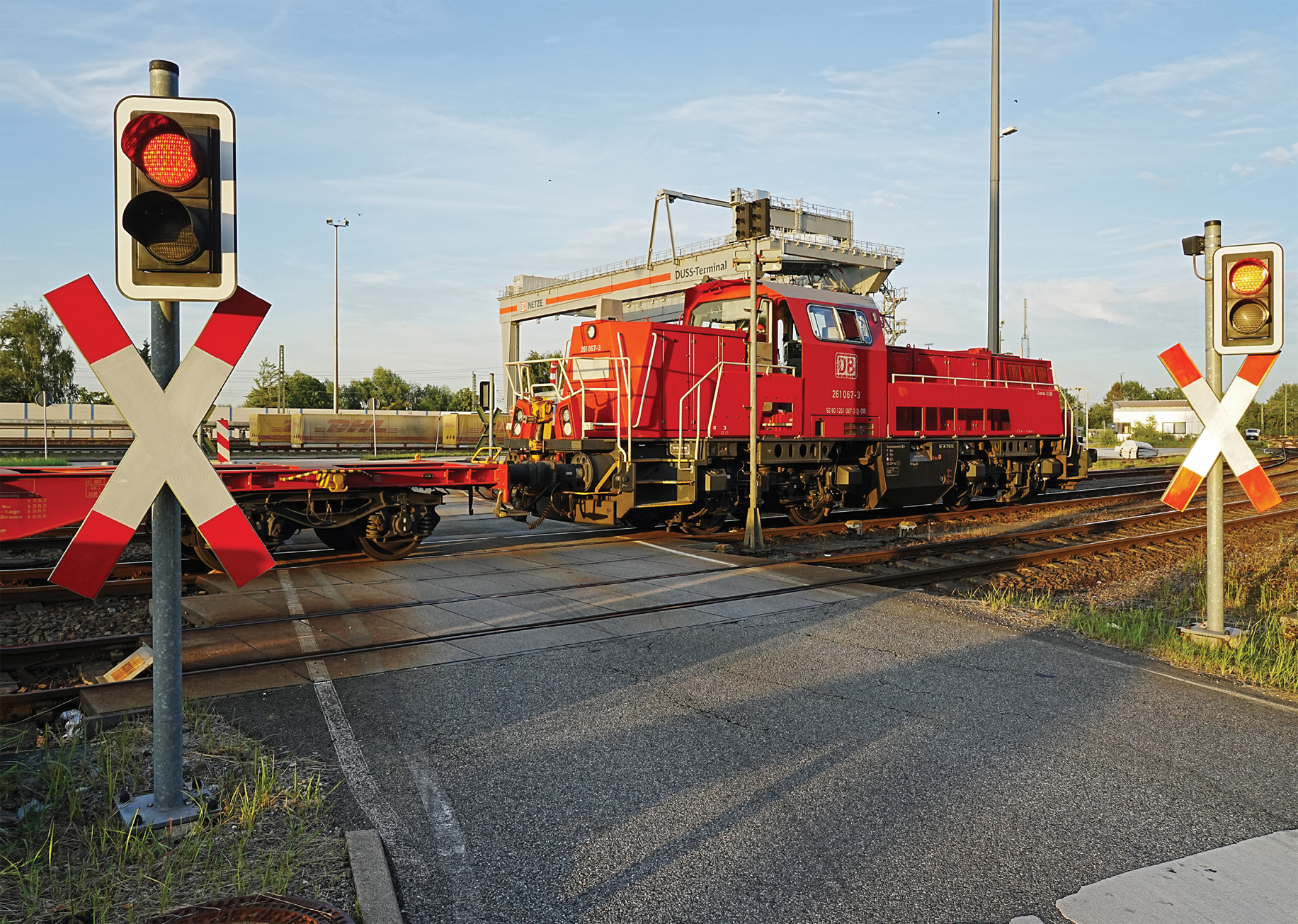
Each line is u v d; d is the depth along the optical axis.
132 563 10.12
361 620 7.55
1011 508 18.34
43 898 3.18
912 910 3.22
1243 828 3.90
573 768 4.47
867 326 15.04
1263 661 6.63
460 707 5.36
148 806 3.79
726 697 5.61
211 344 3.52
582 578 9.62
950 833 3.81
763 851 3.63
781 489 14.01
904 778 4.38
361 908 3.11
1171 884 3.41
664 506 13.30
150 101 3.33
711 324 14.57
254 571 3.59
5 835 3.67
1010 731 5.07
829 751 4.73
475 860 3.54
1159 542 13.68
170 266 3.34
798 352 13.99
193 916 2.89
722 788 4.24
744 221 11.88
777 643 6.96
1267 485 6.99
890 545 12.77
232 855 3.51
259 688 5.66
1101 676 6.22
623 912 3.19
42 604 8.55
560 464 11.58
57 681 6.38
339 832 3.75
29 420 52.94
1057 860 3.59
